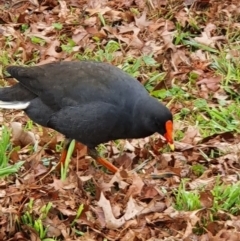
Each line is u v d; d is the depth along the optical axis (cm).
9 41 1564
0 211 1036
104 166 1180
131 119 1115
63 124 1136
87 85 1116
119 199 1105
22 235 1020
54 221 1034
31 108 1155
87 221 1038
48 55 1508
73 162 1184
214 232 1020
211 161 1202
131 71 1447
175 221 1033
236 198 1075
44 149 1220
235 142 1257
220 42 1564
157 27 1603
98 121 1112
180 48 1545
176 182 1139
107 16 1653
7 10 1694
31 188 1091
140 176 1155
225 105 1376
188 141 1248
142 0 1709
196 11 1658
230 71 1443
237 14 1642
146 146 1252
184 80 1452
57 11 1700
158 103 1115
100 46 1558
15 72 1162
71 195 1092
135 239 999
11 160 1196
